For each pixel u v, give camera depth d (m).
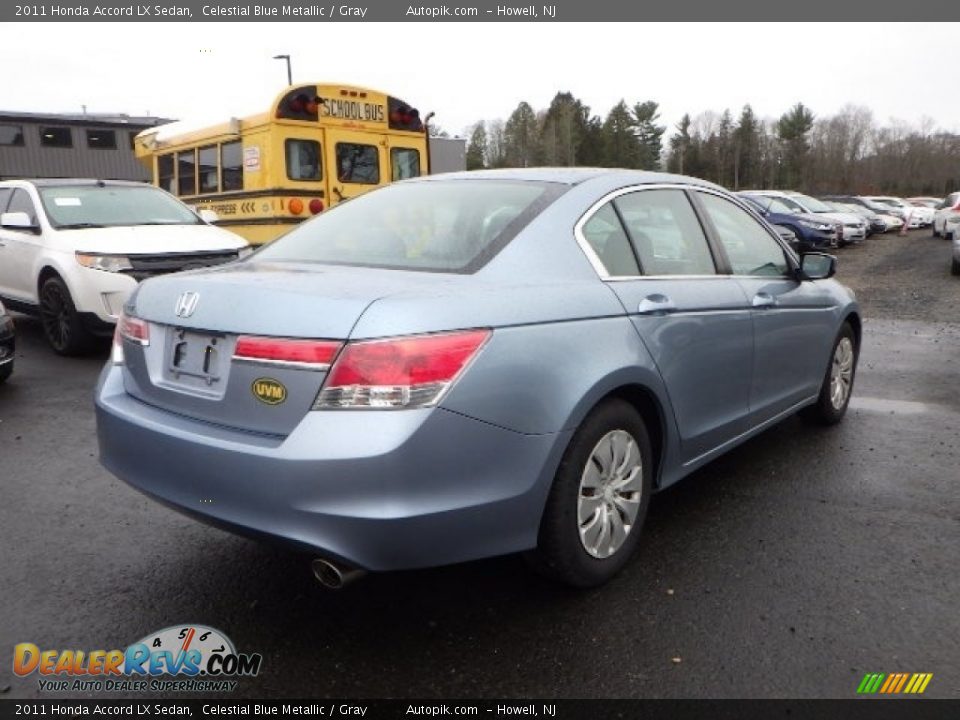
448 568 3.27
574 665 2.62
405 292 2.55
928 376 6.88
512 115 86.69
